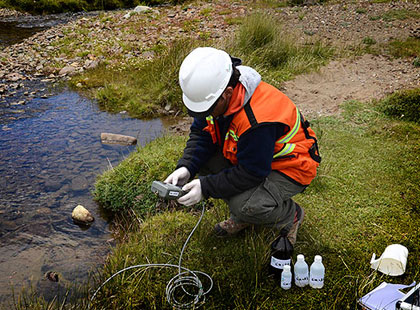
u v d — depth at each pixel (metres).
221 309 2.53
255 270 2.73
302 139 2.66
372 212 3.37
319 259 2.57
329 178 3.82
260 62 6.69
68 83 7.09
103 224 3.60
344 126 4.95
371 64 6.89
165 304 2.57
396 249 2.79
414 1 10.78
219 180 2.54
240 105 2.40
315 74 6.59
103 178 3.96
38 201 3.88
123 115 5.85
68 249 3.28
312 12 10.20
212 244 3.04
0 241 3.35
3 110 5.95
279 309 2.50
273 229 2.96
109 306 2.58
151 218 3.45
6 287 2.86
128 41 8.83
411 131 4.75
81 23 11.29
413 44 7.63
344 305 2.52
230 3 12.38
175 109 5.96
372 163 4.09
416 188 3.69
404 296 2.35
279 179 2.66
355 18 9.49
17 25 12.08
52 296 2.78
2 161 4.55
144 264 2.86
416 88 5.57
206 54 2.37
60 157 4.65
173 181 2.75
